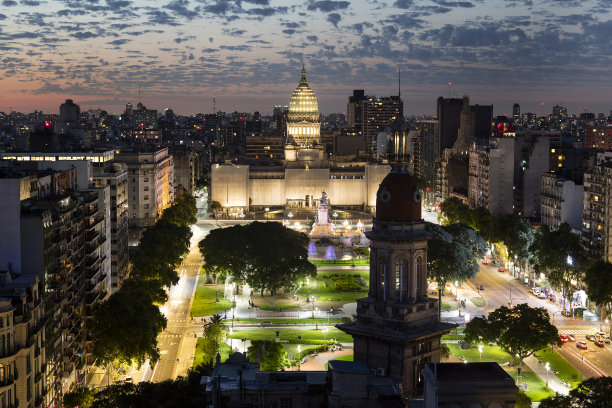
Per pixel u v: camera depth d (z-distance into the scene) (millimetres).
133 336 191375
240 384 110062
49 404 176000
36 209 180875
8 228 172750
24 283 164500
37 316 167250
